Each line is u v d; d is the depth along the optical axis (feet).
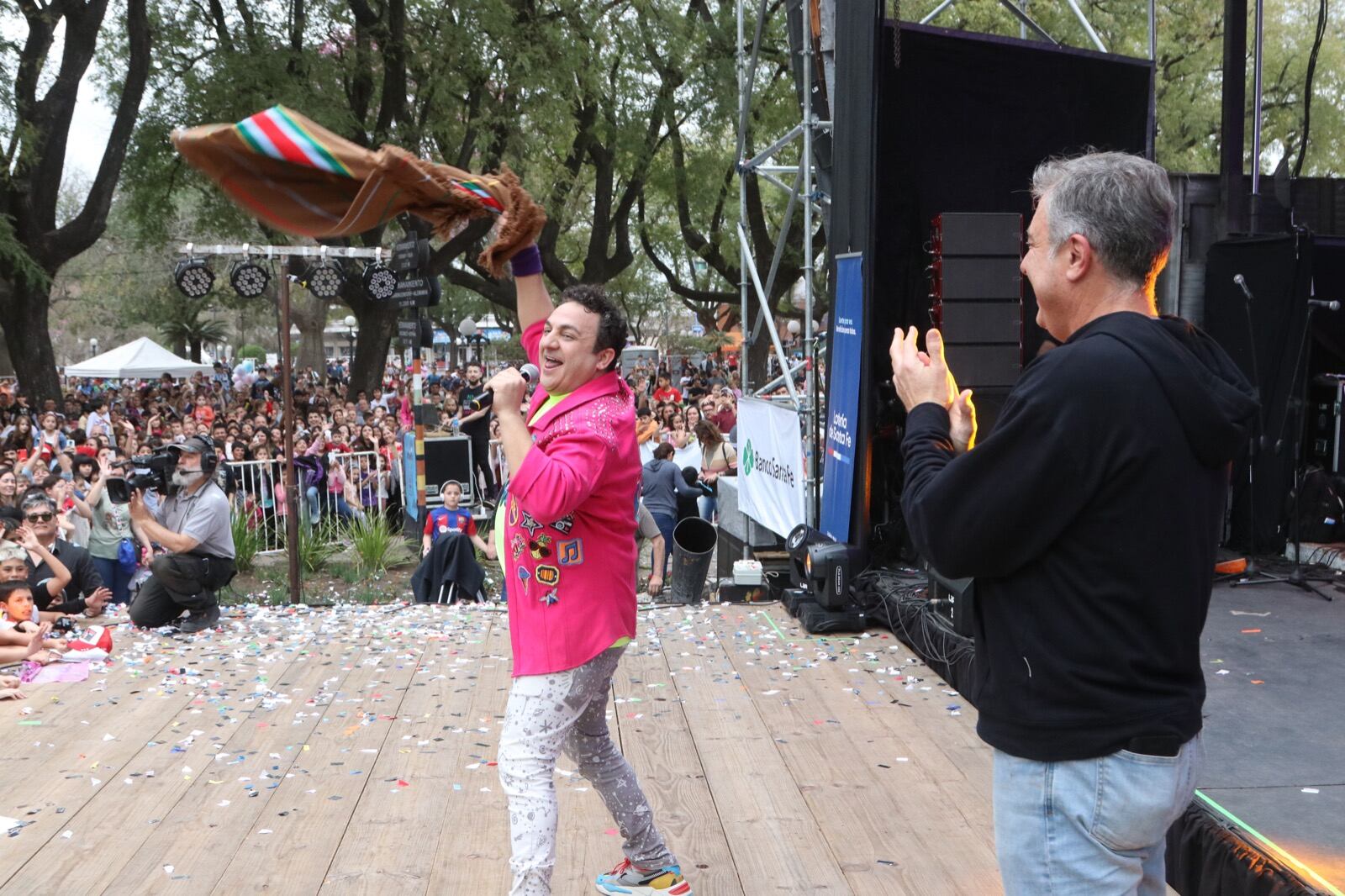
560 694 8.67
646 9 70.64
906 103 23.36
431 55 69.26
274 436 43.24
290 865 10.89
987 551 5.36
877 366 23.56
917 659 18.06
